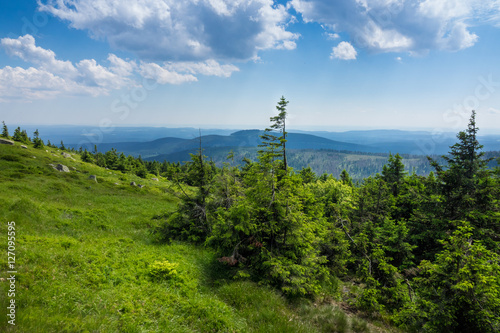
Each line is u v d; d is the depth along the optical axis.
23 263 8.95
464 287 9.80
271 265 12.30
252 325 9.20
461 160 20.00
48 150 80.06
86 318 7.10
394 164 30.64
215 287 11.92
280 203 13.01
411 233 20.33
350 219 20.83
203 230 18.25
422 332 10.73
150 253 14.15
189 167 20.17
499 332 9.24
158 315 8.35
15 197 21.16
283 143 13.98
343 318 10.77
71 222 18.70
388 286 13.76
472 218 18.27
